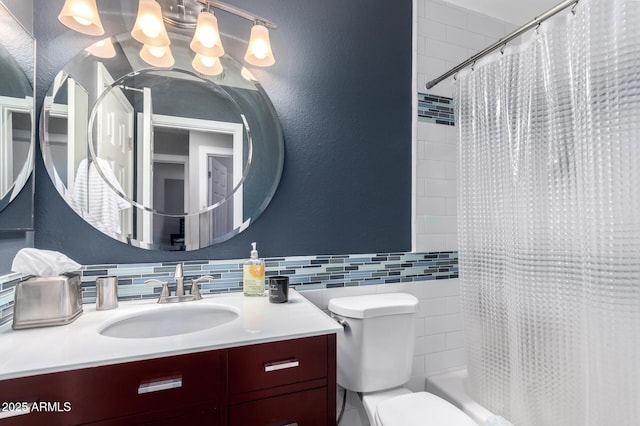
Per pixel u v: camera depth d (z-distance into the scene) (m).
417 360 1.63
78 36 1.09
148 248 1.17
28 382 0.62
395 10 1.61
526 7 1.78
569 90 1.07
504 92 1.28
